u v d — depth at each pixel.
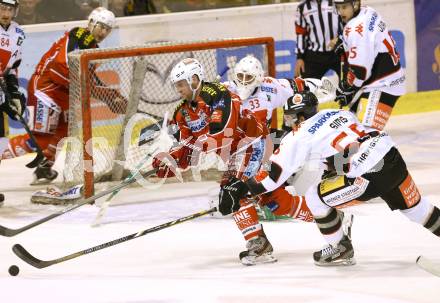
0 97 19.62
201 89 14.42
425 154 23.11
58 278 13.21
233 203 13.03
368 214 17.17
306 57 24.89
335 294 11.62
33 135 20.58
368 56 18.70
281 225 16.61
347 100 19.47
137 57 20.12
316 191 13.16
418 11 29.52
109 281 12.73
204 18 27.03
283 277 13.02
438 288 11.95
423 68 29.89
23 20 25.34
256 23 27.66
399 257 13.90
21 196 20.12
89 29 20.22
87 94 18.69
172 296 11.81
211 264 14.12
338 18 24.09
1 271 13.91
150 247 15.41
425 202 13.00
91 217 17.94
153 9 26.86
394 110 28.75
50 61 20.23
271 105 16.84
